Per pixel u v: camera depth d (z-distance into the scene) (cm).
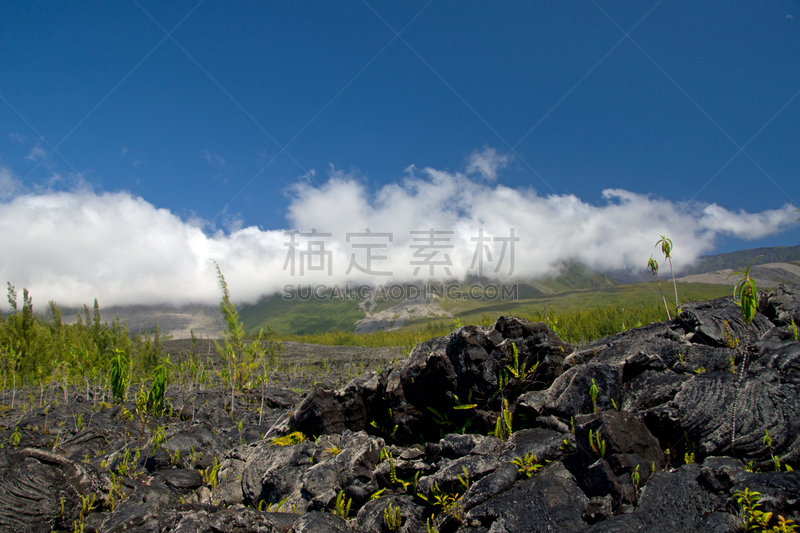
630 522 426
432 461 713
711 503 440
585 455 539
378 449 771
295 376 3250
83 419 1447
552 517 484
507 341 807
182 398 1720
